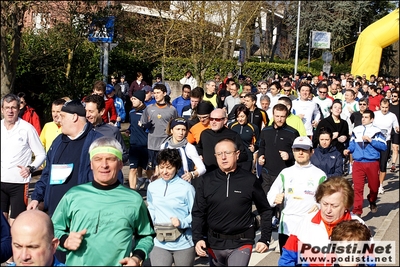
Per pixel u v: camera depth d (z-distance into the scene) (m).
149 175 10.21
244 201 4.86
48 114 15.46
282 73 25.16
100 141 4.07
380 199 10.45
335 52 32.25
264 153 7.93
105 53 14.02
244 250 4.87
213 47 16.02
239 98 12.59
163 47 16.11
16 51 11.33
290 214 5.91
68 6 13.47
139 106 10.23
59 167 5.12
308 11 29.48
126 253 4.01
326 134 7.25
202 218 4.95
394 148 13.53
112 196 4.04
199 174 6.64
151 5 15.34
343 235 3.98
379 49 27.02
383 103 11.80
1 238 4.40
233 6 15.09
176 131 6.85
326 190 4.20
